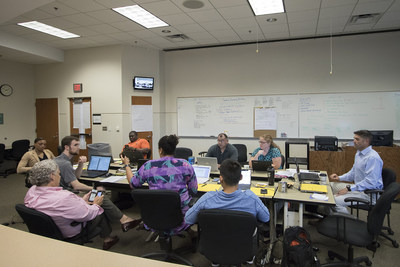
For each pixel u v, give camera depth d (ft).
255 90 19.29
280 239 9.15
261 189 8.61
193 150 21.04
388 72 16.55
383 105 16.71
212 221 5.61
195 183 7.79
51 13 13.39
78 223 6.66
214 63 20.21
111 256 3.75
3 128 20.81
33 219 5.96
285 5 12.44
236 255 5.81
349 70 17.26
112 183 10.05
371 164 9.14
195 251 8.59
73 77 20.89
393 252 8.61
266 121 19.06
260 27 15.64
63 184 8.90
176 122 21.50
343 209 9.00
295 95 18.39
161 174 7.46
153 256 7.49
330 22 14.78
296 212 7.92
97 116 20.22
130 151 12.70
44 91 22.20
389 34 16.39
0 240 4.25
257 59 19.15
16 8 10.10
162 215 6.95
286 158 15.90
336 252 8.55
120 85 19.34
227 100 19.99
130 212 12.26
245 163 15.93
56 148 22.15
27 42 17.99
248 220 5.43
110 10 13.04
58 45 19.52
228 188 6.03
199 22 14.74
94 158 11.58
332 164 15.11
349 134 17.38
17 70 21.54
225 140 12.92
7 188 16.46
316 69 17.90
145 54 20.33
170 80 21.50
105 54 19.67
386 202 6.47
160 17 13.89
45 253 3.82
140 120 20.17
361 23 14.94
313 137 18.10
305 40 18.01
